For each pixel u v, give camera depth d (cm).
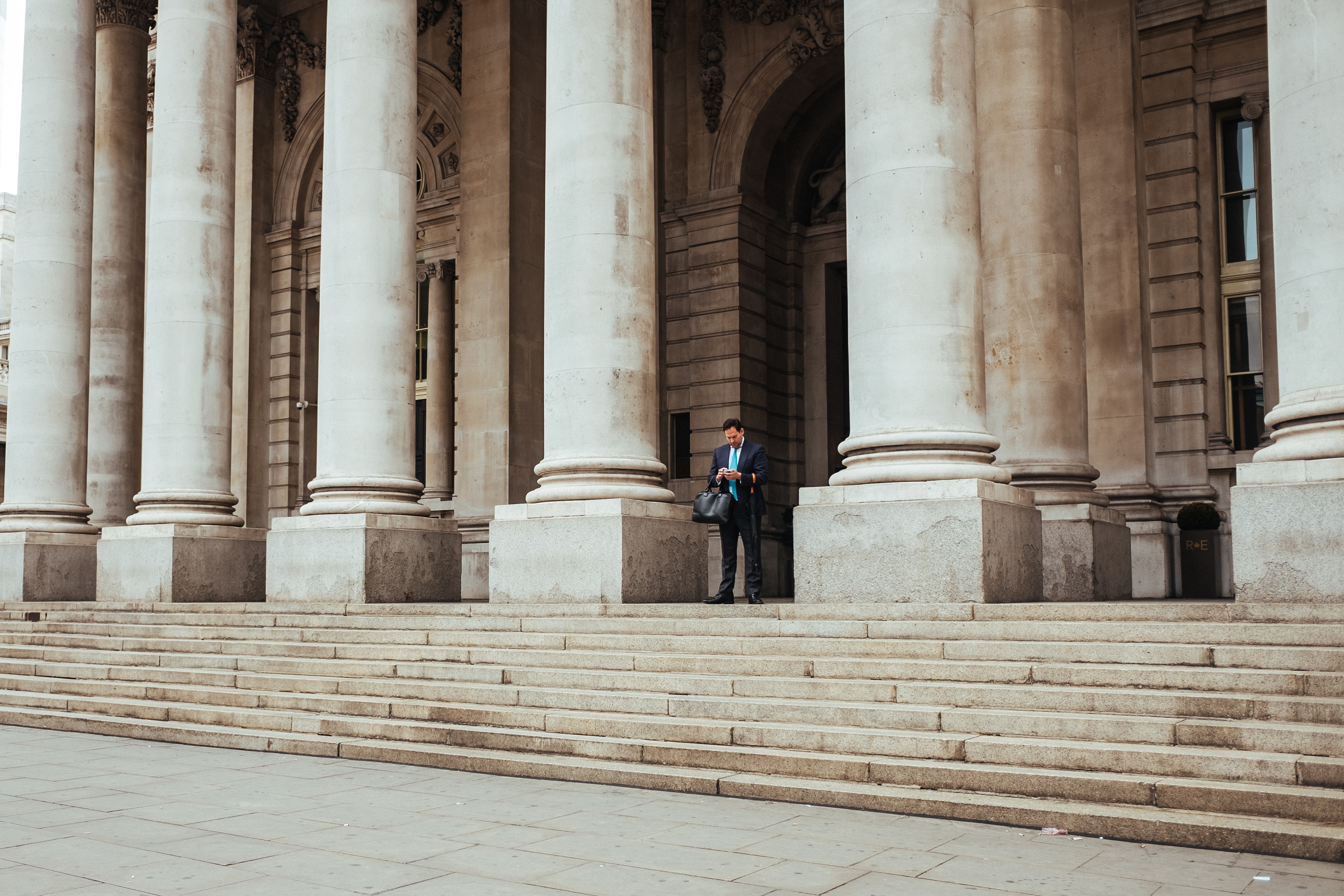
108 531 2164
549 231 1642
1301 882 673
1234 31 2241
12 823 883
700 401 2792
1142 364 1988
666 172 2902
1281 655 933
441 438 3025
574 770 1045
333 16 1925
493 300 2641
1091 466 1705
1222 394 2228
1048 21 1711
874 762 933
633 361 1611
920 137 1285
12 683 1694
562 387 1611
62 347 2402
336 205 1891
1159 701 918
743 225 2798
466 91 2736
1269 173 2217
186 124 2150
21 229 2419
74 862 759
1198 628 996
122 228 2825
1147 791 819
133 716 1468
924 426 1262
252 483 3266
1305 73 1104
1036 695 968
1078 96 2077
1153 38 2303
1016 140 1692
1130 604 1085
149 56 3412
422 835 828
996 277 1694
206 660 1589
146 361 2184
